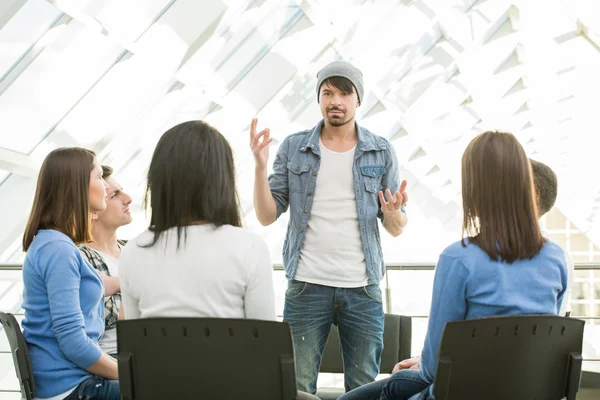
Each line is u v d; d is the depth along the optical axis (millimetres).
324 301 2996
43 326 2330
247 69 7875
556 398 1929
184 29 6375
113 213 3037
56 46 5852
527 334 1833
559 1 9281
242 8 6664
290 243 3070
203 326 1741
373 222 3039
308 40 7922
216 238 1933
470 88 11836
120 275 1988
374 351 3031
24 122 6320
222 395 1771
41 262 2314
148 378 1791
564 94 13273
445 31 10172
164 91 7270
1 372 5086
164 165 1938
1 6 4945
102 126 6953
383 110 11453
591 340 5156
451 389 1821
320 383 4363
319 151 3039
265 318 1983
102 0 5496
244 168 9977
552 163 17547
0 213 7488
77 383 2311
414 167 14625
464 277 1992
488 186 2004
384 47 9227
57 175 2424
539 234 2008
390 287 4160
